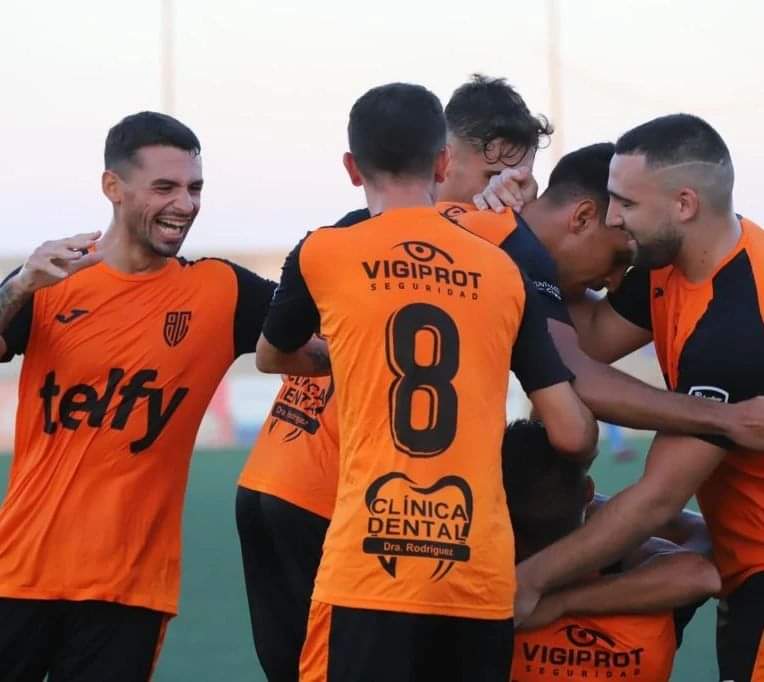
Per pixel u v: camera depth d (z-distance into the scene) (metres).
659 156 11.95
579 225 13.19
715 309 12.12
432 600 10.74
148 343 13.15
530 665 12.13
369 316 11.06
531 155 14.51
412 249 11.23
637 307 13.53
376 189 11.54
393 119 11.34
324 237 11.38
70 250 12.27
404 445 10.91
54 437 13.06
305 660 11.25
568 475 12.01
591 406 12.30
